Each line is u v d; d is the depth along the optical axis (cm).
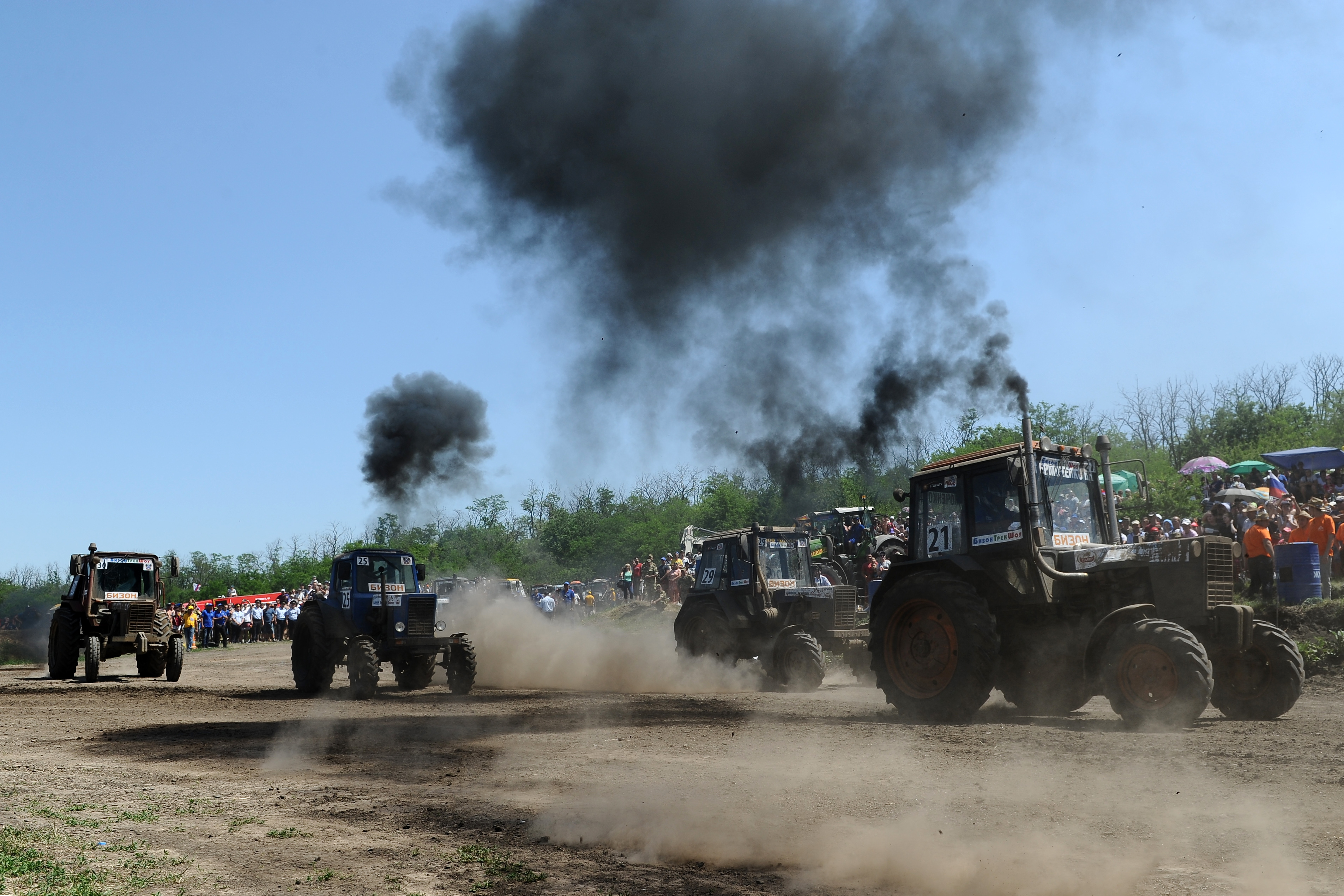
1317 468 2425
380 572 1655
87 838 600
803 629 1570
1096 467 1162
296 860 543
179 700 1565
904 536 2180
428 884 493
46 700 1605
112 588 2152
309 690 1645
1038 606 1078
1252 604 1579
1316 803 616
